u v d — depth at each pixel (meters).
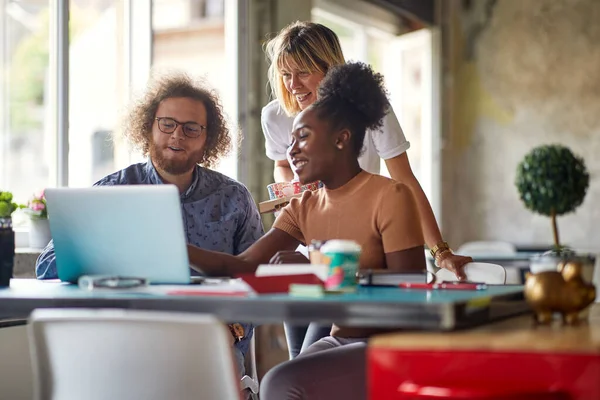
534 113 8.05
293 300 1.76
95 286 2.12
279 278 1.93
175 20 6.55
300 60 3.14
